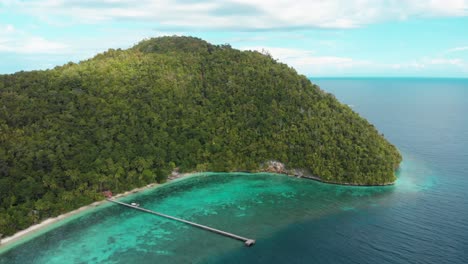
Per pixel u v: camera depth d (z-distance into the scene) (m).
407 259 66.94
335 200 98.69
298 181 116.19
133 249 72.44
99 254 70.44
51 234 78.50
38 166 92.25
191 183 113.81
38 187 87.69
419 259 66.81
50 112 107.62
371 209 91.38
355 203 96.06
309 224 83.44
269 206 94.94
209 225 83.31
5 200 82.25
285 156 123.94
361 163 115.31
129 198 100.56
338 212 90.12
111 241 75.81
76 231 80.19
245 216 88.50
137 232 80.12
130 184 105.88
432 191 104.00
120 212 91.12
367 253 69.62
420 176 119.00
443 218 84.56
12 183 85.38
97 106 116.00
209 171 124.25
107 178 100.81
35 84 116.69
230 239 76.69
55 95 113.56
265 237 77.31
